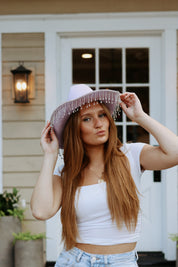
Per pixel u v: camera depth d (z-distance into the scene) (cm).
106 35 393
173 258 372
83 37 396
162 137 151
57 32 387
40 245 340
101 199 153
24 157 385
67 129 166
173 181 375
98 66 396
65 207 156
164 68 382
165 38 380
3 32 386
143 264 367
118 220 152
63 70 397
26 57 385
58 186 164
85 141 163
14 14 385
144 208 391
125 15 381
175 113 379
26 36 386
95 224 154
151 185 391
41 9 385
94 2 383
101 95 161
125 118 393
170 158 150
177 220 373
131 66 394
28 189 384
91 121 162
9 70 386
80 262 154
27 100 376
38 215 154
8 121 385
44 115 384
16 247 339
